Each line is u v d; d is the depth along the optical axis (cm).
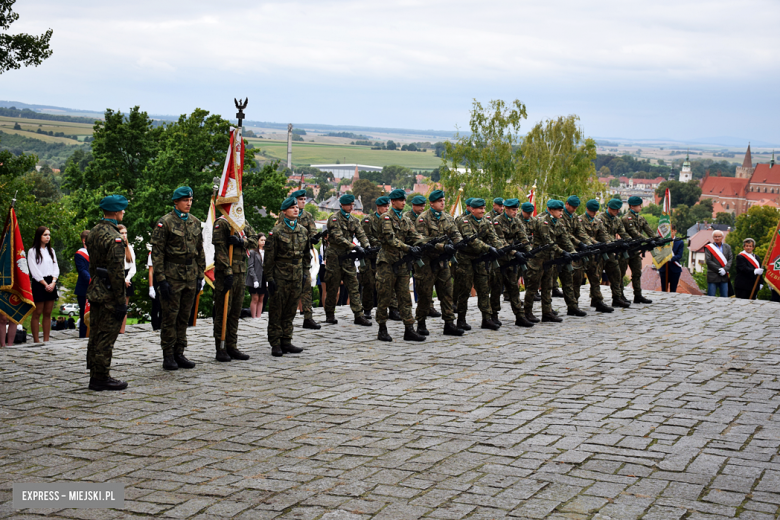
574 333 1261
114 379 881
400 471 589
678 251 1834
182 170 3142
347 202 1338
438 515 502
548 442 658
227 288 1023
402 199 1204
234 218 1045
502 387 873
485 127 5503
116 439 679
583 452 629
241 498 536
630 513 502
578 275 1529
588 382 892
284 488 555
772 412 748
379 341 1202
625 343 1155
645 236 1603
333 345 1168
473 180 5534
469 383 895
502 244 1325
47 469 599
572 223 1460
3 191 2472
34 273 1195
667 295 1747
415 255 1182
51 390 865
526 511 507
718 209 19612
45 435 690
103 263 864
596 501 523
